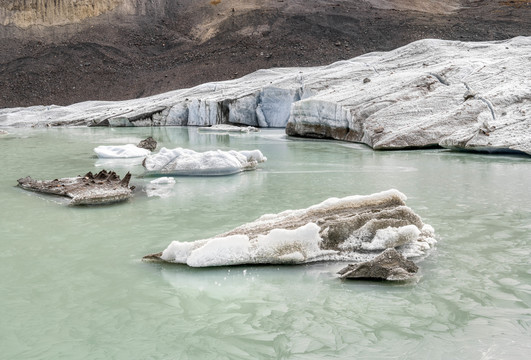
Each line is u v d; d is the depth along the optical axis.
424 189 7.41
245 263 4.20
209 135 18.84
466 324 3.04
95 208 6.53
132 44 45.81
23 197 7.28
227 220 5.79
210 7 51.62
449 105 13.91
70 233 5.32
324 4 47.78
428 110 13.94
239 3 51.38
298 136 17.27
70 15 47.81
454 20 42.59
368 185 7.89
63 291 3.71
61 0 47.78
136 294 3.63
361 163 10.49
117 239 5.08
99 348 2.84
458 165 9.89
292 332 3.00
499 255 4.33
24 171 9.97
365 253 4.34
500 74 14.84
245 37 43.66
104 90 38.81
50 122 26.56
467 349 2.74
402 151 12.43
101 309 3.38
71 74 40.75
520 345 2.77
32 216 6.11
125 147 12.57
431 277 3.85
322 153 12.44
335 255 4.32
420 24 41.78
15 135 20.08
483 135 11.51
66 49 43.56
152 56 44.16
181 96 26.83
